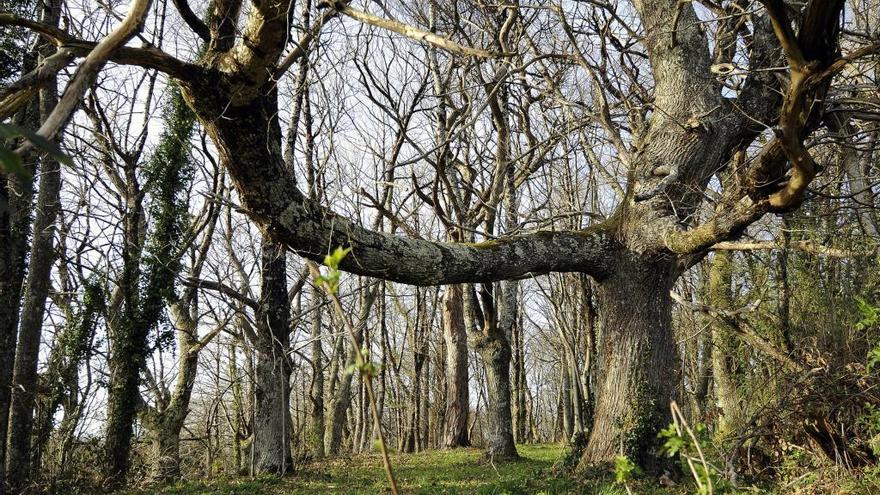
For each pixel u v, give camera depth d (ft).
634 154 33.73
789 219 38.42
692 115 31.86
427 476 41.24
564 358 87.51
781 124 19.86
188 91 19.70
